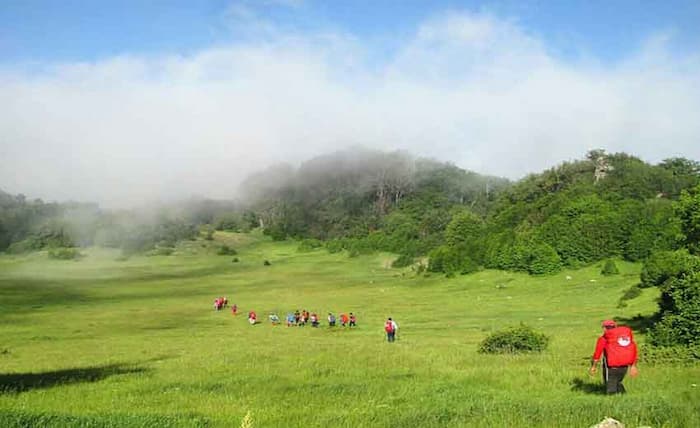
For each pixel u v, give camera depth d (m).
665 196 133.12
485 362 23.03
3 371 25.72
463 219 147.25
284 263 174.12
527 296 72.50
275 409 14.16
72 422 11.60
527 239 98.12
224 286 122.00
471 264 101.62
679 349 20.92
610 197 119.69
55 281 132.12
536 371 19.39
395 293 92.31
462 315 58.03
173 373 22.66
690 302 22.48
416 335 41.97
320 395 16.38
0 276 140.62
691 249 35.97
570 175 163.62
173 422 12.00
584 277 81.62
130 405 15.62
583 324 43.12
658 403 11.95
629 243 86.31
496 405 13.11
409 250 155.75
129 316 69.75
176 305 86.19
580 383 16.53
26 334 50.78
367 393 16.42
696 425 10.36
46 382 21.22
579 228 90.69
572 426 10.88
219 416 13.05
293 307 78.69
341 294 96.06
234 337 45.75
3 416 11.52
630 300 54.84
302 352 29.34
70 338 47.53
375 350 29.52
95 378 21.91
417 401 14.79
